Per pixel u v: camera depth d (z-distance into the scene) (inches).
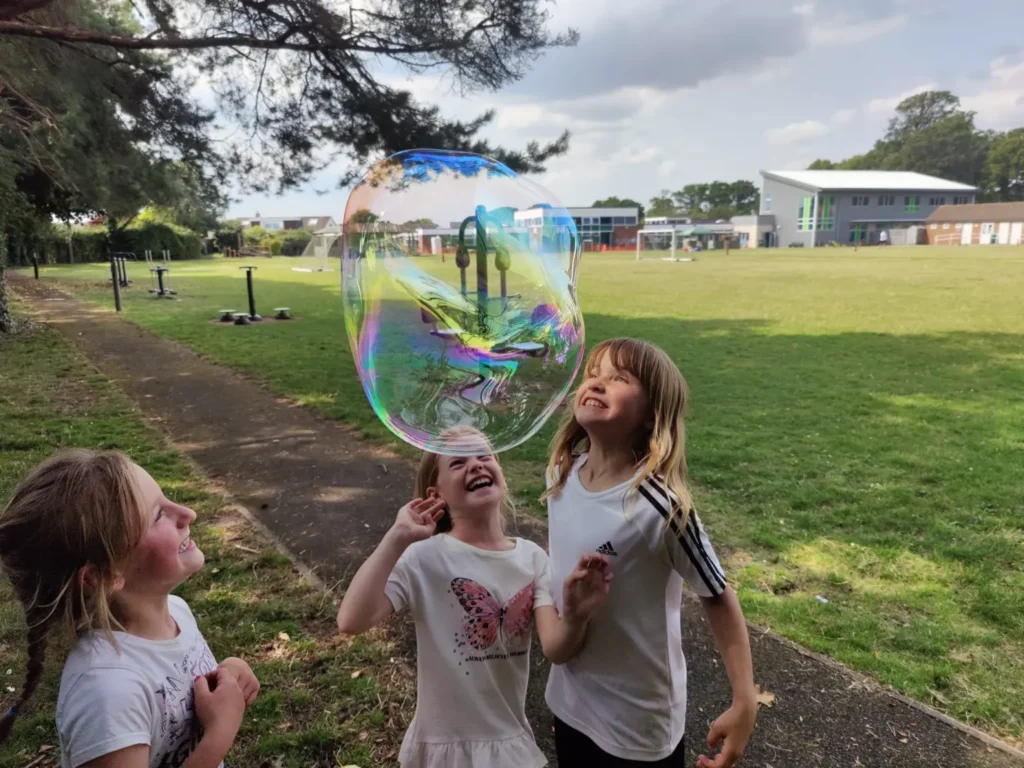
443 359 63.1
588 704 53.8
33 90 358.3
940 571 120.6
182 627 48.0
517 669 57.6
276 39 267.4
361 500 156.4
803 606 108.7
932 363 309.9
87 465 42.3
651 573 51.2
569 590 48.0
